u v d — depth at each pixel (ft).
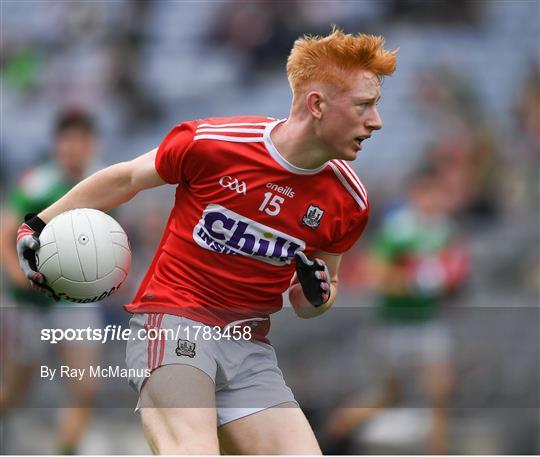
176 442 36.81
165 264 40.55
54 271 39.32
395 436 81.97
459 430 79.87
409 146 148.46
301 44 38.06
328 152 38.17
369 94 37.14
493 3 174.09
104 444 72.38
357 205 40.32
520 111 149.18
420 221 85.20
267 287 40.55
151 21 188.75
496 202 129.29
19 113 180.75
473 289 108.58
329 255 41.81
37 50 189.47
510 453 76.33
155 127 173.78
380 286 85.81
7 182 163.22
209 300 39.88
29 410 71.72
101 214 40.63
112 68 181.68
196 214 39.60
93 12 190.49
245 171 38.58
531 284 110.32
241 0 180.34
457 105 154.51
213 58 180.65
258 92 173.17
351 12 173.68
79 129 68.49
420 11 173.06
